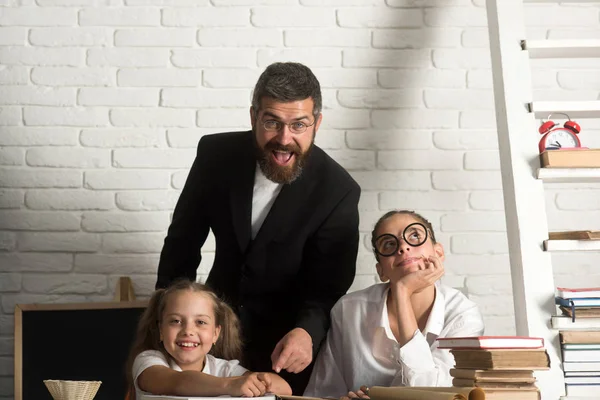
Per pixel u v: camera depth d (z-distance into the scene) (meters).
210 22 2.60
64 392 1.69
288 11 2.60
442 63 2.60
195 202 2.21
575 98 2.61
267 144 2.01
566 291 1.99
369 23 2.60
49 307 2.34
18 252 2.55
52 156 2.58
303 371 2.18
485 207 2.58
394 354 1.95
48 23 2.59
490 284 2.56
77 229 2.56
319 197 2.14
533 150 2.12
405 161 2.59
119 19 2.59
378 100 2.59
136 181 2.58
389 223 1.98
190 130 2.59
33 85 2.59
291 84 1.97
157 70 2.59
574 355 1.96
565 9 2.60
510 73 2.18
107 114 2.59
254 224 2.19
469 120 2.59
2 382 2.51
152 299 1.97
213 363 1.93
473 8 2.61
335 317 2.06
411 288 1.90
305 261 2.19
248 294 2.18
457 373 1.71
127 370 1.98
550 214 2.58
